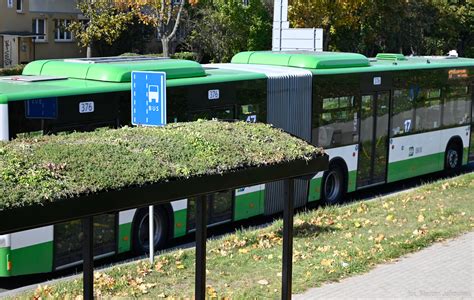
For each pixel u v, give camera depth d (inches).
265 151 279.3
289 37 917.8
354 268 405.7
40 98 422.9
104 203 220.1
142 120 415.2
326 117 641.6
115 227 467.8
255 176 269.7
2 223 196.4
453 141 816.3
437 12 2033.7
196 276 272.7
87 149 247.4
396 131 724.0
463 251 449.1
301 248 448.5
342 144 660.1
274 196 588.7
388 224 518.9
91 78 488.4
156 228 499.5
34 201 202.7
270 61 658.2
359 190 720.3
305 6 1617.9
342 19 1652.3
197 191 249.6
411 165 750.5
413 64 748.0
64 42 1849.2
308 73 621.6
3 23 1710.1
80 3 1567.4
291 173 285.3
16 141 254.1
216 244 466.6
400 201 611.8
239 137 291.0
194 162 253.4
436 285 380.8
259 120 579.2
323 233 490.3
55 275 454.0
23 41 1759.4
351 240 471.5
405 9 1888.5
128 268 414.9
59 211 209.0
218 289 371.9
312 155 294.8
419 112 756.0
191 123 310.8
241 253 442.0
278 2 920.3
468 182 701.3
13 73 1486.2
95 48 1798.7
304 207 632.4
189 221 521.0
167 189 238.8
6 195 199.8
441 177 821.2
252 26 1656.0
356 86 669.3
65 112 437.4
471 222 525.7
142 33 1813.5
